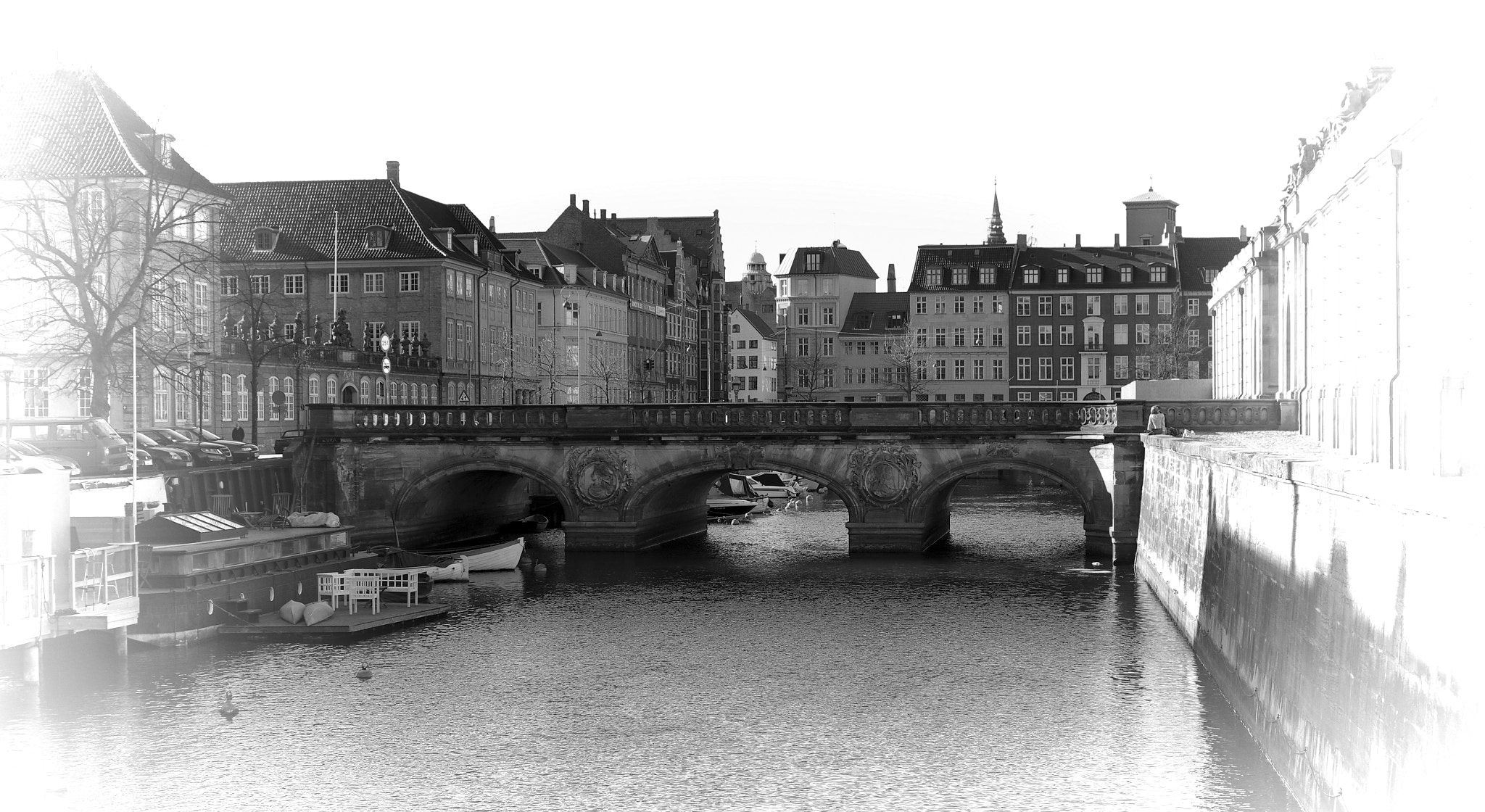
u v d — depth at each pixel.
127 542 50.91
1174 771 36.97
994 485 138.50
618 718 43.84
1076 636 54.78
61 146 80.88
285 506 75.81
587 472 81.44
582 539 81.81
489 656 52.59
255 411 85.06
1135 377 168.88
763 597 65.31
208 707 45.22
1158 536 64.44
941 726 42.19
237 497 73.12
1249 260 83.81
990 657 51.31
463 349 126.88
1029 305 172.38
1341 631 29.72
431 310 120.81
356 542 81.62
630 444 81.06
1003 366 174.25
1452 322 40.59
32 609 44.75
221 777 38.09
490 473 88.31
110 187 76.31
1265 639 37.97
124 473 64.25
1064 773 37.25
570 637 56.09
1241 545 42.03
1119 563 74.69
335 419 82.00
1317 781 31.33
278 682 48.56
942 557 78.50
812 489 134.88
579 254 157.50
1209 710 43.09
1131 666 49.28
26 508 44.81
